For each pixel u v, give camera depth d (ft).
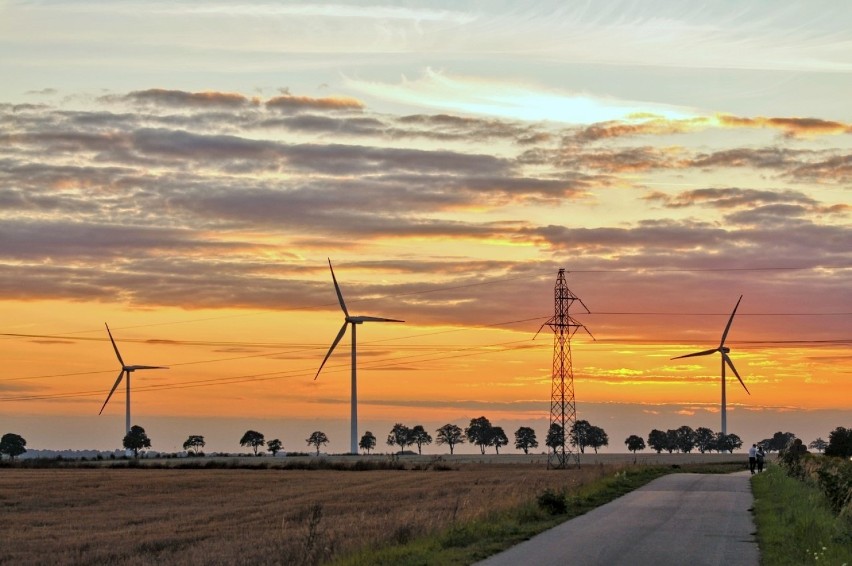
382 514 146.72
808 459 223.10
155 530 147.02
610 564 74.84
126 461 490.08
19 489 265.54
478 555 79.82
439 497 199.72
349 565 75.15
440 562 75.51
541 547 85.35
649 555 80.18
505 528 99.50
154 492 251.19
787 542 85.92
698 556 79.71
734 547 85.81
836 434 326.85
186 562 97.09
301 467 425.69
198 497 229.86
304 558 84.23
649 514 119.85
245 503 205.57
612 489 170.09
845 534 84.53
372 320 443.32
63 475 355.36
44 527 157.99
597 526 104.47
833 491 121.39
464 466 426.51
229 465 442.50
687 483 193.77
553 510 121.49
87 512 188.55
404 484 268.82
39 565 109.60
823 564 69.72
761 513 120.06
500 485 239.50
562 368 359.46
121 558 112.27
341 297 446.19
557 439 406.41
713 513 121.39
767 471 259.60
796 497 140.05
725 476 231.71
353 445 451.94
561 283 358.64
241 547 110.52
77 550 121.80
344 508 172.14
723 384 480.64
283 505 192.85
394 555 79.10
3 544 131.23
